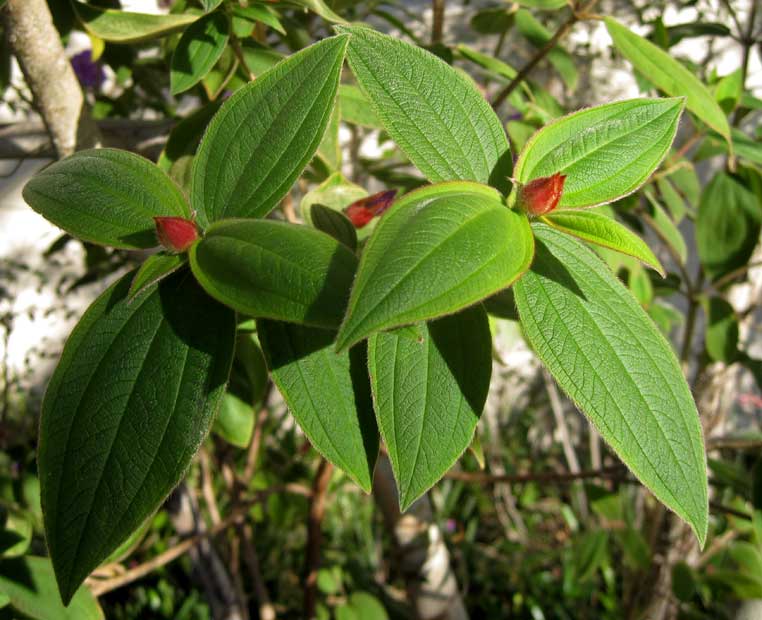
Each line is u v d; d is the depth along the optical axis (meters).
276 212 0.49
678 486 0.18
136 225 0.21
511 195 0.19
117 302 0.20
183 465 0.18
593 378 0.18
